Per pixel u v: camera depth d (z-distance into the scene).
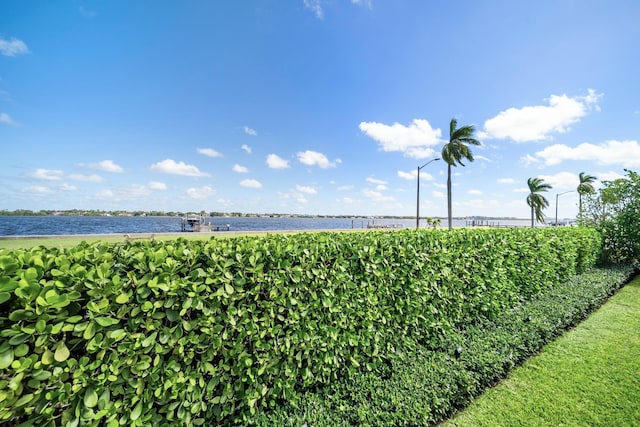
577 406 2.53
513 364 3.04
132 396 1.75
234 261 2.18
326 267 2.70
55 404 1.51
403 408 2.16
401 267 3.29
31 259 1.59
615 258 9.24
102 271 1.67
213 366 2.06
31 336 1.45
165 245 2.25
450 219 26.88
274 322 2.41
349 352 2.78
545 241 5.91
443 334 3.54
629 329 4.20
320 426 2.04
